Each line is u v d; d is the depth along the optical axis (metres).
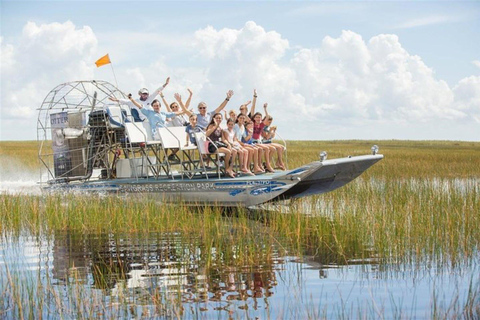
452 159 34.31
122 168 18.14
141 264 10.11
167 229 13.51
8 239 12.48
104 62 18.55
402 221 12.89
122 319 7.23
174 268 9.79
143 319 7.23
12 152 41.28
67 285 8.81
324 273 9.38
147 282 8.95
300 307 7.66
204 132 16.66
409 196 17.19
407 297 8.07
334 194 18.48
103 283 8.91
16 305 7.76
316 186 15.81
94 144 18.66
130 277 9.25
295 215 14.09
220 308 7.63
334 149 50.44
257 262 10.16
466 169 27.50
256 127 16.97
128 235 12.84
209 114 17.09
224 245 11.56
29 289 8.52
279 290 8.45
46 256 10.85
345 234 12.20
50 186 18.97
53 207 14.95
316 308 7.63
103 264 10.16
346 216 13.52
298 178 14.46
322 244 11.61
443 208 14.34
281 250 11.12
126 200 16.02
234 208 15.98
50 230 13.45
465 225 12.19
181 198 16.48
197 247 11.44
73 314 7.41
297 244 11.63
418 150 50.31
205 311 7.51
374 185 20.19
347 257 10.48
